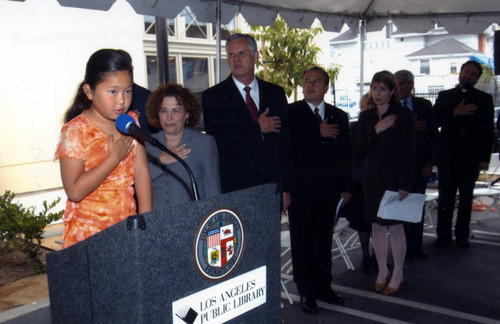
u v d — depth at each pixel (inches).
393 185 149.7
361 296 160.1
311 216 144.3
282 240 178.7
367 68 1024.9
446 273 180.1
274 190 58.2
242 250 54.4
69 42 219.5
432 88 761.0
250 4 193.2
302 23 221.5
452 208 208.5
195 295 49.4
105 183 67.6
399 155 149.0
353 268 185.8
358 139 157.0
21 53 205.9
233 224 53.0
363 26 255.0
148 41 270.1
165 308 46.5
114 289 46.5
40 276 151.3
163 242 45.7
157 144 60.8
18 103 206.8
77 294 51.2
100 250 47.1
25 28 205.9
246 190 54.4
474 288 165.2
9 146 205.8
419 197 149.9
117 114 63.5
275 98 126.8
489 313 145.7
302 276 146.0
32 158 213.3
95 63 62.4
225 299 53.0
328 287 153.4
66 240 68.3
